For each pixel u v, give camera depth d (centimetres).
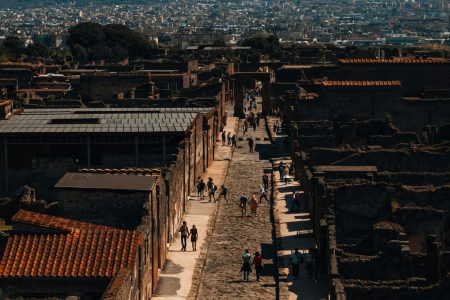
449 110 13388
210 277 8031
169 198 8738
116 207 7650
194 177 11712
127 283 6025
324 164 10519
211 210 10519
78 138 10475
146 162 10569
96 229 6656
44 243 6481
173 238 9150
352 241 8162
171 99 16375
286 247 8662
